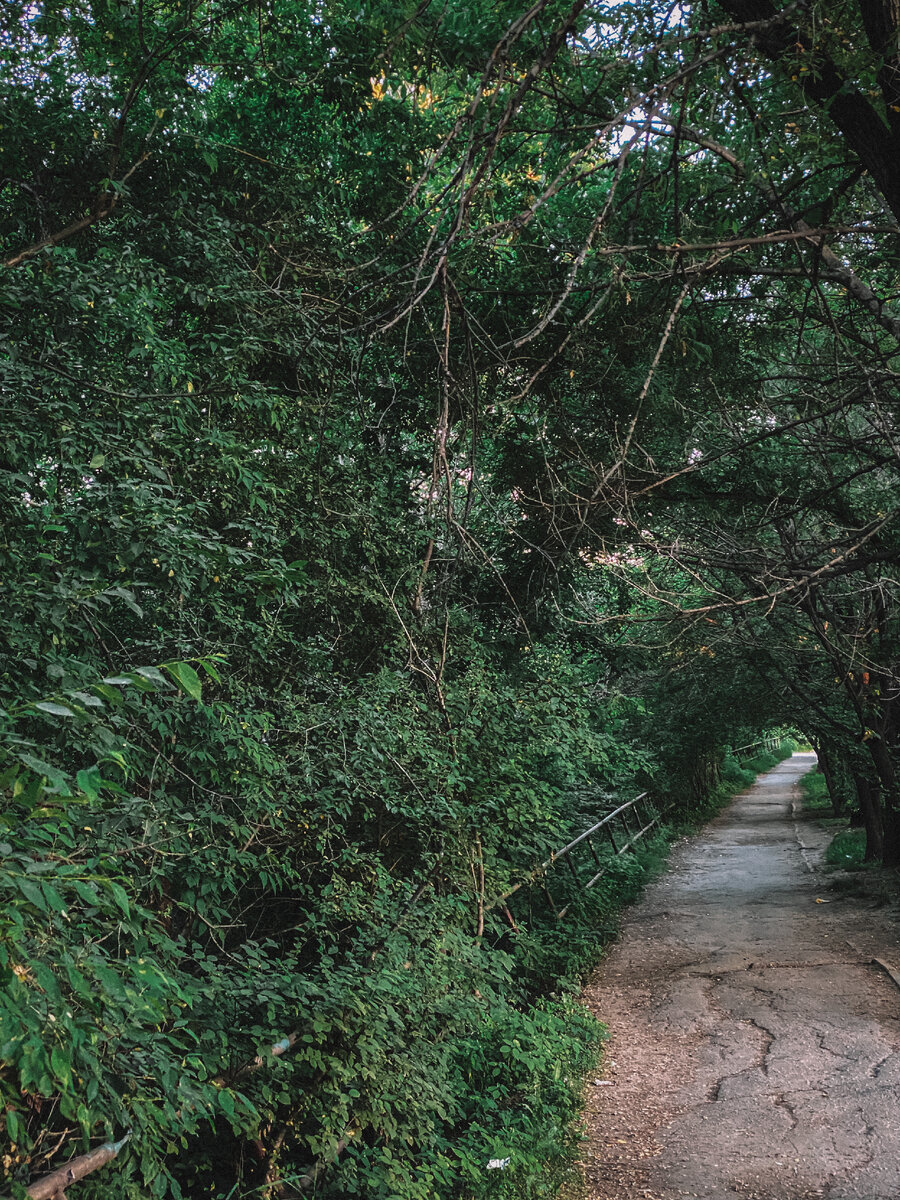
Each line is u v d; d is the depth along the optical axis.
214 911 4.86
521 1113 6.06
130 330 5.53
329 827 5.70
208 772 5.13
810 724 14.52
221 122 8.05
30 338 5.17
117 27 6.35
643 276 3.68
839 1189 4.80
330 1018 4.64
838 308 6.30
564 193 7.34
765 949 10.12
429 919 5.95
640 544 6.42
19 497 4.26
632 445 7.27
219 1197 4.23
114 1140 3.20
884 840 14.02
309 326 6.38
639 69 4.43
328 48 7.28
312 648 6.30
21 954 2.21
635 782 18.58
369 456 7.76
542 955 9.21
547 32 5.11
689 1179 5.16
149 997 2.81
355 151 8.30
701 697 16.19
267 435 6.83
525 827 7.85
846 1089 6.12
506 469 8.54
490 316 7.75
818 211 5.45
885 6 3.60
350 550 7.43
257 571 5.17
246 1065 4.30
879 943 9.84
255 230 7.24
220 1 6.81
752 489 8.33
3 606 3.84
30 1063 2.20
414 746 6.29
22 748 3.49
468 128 3.51
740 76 3.79
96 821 4.03
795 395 5.76
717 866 16.39
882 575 6.85
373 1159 5.04
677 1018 8.10
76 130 6.61
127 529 4.37
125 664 4.72
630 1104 6.40
